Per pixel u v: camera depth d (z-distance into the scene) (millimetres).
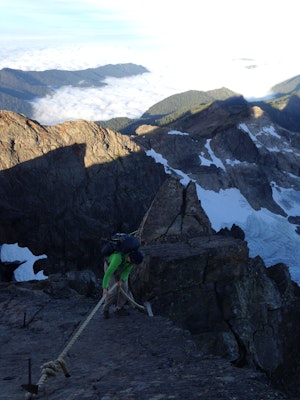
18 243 67750
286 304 15938
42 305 11141
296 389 14938
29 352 7879
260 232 136875
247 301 15055
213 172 147250
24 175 70812
